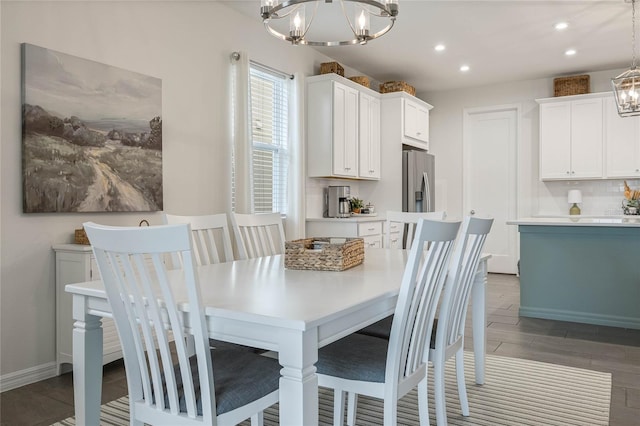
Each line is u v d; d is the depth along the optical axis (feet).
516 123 22.44
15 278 9.16
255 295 5.36
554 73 20.88
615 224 13.33
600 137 19.74
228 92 13.87
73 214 10.05
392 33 15.96
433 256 5.76
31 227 9.37
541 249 14.62
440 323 6.59
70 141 9.82
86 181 10.09
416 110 20.61
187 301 4.95
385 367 5.70
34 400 8.54
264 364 5.58
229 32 13.93
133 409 5.09
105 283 4.85
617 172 19.47
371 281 6.31
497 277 21.79
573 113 20.24
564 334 12.80
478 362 9.13
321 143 16.76
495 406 8.21
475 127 23.38
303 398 4.25
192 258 4.30
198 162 12.91
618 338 12.41
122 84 10.84
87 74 10.14
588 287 13.99
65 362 9.66
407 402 8.43
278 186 16.25
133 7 11.22
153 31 11.69
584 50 17.78
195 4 12.85
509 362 10.52
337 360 5.93
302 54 16.97
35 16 9.32
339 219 16.49
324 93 16.70
